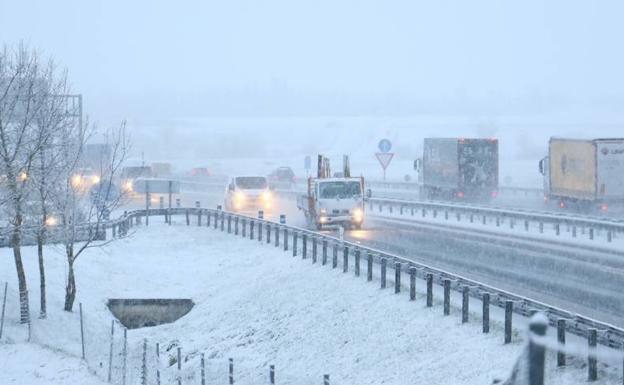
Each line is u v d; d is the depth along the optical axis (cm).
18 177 4781
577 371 2681
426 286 4209
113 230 6781
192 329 5003
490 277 4616
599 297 3988
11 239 5700
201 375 3925
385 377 3303
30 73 5084
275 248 6234
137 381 4172
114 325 5206
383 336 3688
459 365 3069
